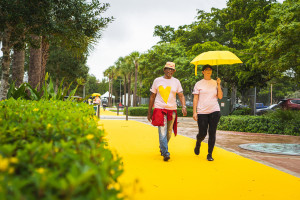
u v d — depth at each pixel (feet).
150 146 20.17
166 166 14.02
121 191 3.67
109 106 223.10
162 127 15.75
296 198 9.59
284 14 44.21
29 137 5.66
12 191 2.81
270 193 10.11
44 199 2.85
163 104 15.71
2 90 28.32
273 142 26.58
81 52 37.19
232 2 72.95
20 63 40.06
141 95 149.89
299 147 22.71
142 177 11.82
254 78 64.28
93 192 3.01
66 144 4.16
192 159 16.01
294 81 56.24
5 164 3.12
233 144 25.02
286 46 42.14
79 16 31.01
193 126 46.24
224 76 74.02
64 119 7.52
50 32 30.37
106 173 3.69
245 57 61.31
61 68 104.01
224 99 49.32
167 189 10.34
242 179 11.96
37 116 7.70
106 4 33.17
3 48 28.25
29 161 3.75
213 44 76.79
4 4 25.34
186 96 122.31
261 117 37.27
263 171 13.42
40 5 26.91
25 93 26.12
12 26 27.73
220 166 14.37
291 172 13.64
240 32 68.54
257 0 71.56
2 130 5.55
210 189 10.50
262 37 49.32
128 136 25.64
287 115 35.94
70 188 2.87
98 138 6.15
